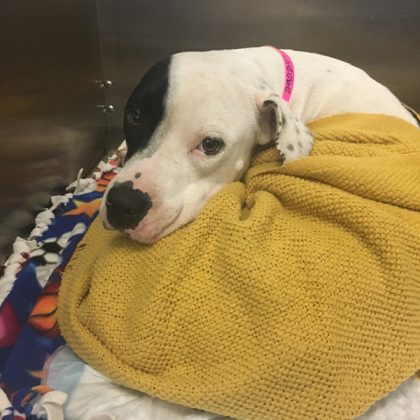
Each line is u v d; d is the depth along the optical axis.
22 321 0.54
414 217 0.46
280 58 0.58
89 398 0.45
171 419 0.44
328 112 0.59
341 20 0.82
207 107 0.45
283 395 0.42
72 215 0.69
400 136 0.52
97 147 0.92
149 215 0.43
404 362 0.43
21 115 0.63
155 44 0.86
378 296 0.43
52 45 0.70
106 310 0.45
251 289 0.42
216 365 0.42
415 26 0.81
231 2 0.82
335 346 0.42
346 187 0.47
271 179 0.49
